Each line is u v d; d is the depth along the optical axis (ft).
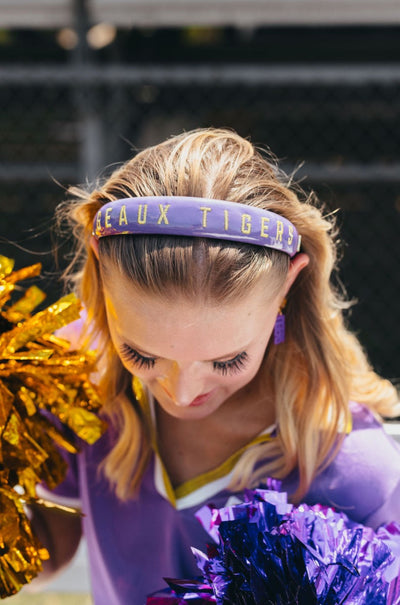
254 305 2.41
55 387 2.70
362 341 14.34
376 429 2.91
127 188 2.54
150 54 18.58
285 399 2.81
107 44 15.48
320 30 18.78
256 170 2.58
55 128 19.58
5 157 19.54
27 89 17.88
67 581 5.13
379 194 19.34
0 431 2.64
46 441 2.80
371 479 2.82
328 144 21.61
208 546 2.55
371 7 10.60
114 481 2.97
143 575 2.98
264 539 2.46
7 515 2.66
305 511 2.55
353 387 3.00
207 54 19.93
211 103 16.43
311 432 2.81
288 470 2.86
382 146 21.54
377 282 16.43
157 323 2.38
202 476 2.91
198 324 2.36
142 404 2.90
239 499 2.88
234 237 2.35
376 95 19.11
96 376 2.94
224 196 2.43
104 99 9.83
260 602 2.41
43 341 2.70
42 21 10.02
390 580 2.47
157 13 10.55
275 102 20.67
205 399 2.59
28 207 18.86
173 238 2.34
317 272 2.74
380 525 2.83
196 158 2.50
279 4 10.46
